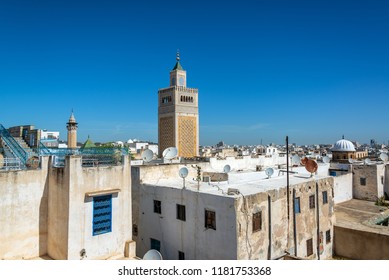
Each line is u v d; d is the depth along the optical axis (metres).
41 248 17.34
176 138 68.38
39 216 17.31
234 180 26.38
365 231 24.73
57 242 16.95
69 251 16.30
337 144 54.84
